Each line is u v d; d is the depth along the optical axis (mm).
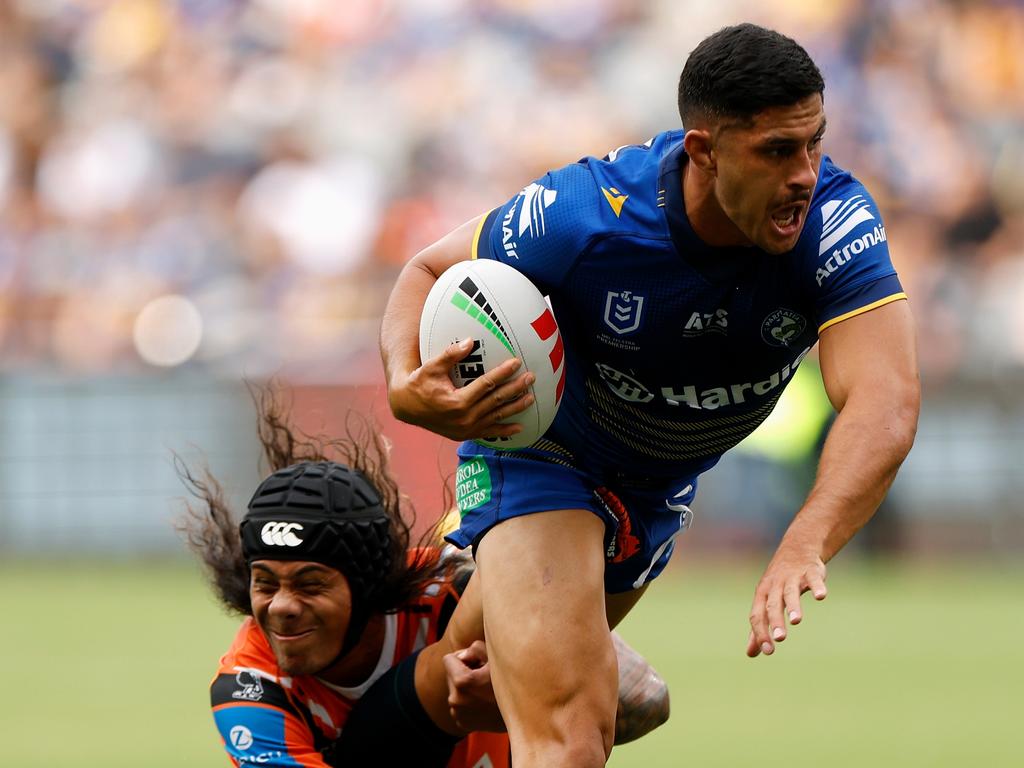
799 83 12367
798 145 12469
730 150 12609
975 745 25953
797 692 31656
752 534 48625
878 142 60281
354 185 61438
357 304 58375
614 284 13906
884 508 50375
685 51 63812
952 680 32938
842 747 25812
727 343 14039
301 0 65625
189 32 65688
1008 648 37062
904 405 12711
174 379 50844
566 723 13664
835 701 30562
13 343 58125
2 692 32125
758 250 13477
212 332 56406
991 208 60188
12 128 63438
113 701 30969
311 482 15164
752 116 12422
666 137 14172
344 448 17766
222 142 62938
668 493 15828
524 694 13820
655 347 14133
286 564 14961
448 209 61469
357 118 63281
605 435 15086
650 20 64750
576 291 14109
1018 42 62719
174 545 51094
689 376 14375
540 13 65062
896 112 60906
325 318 55625
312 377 50781
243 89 64188
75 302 58688
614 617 16625
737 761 24688
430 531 16781
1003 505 49969
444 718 15219
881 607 44375
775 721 28516
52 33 65938
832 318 13297
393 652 15961
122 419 51000
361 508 15258
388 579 15609
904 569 50375
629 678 16375
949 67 62406
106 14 66125
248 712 15688
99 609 43781
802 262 13375
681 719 28812
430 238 60750
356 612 15391
